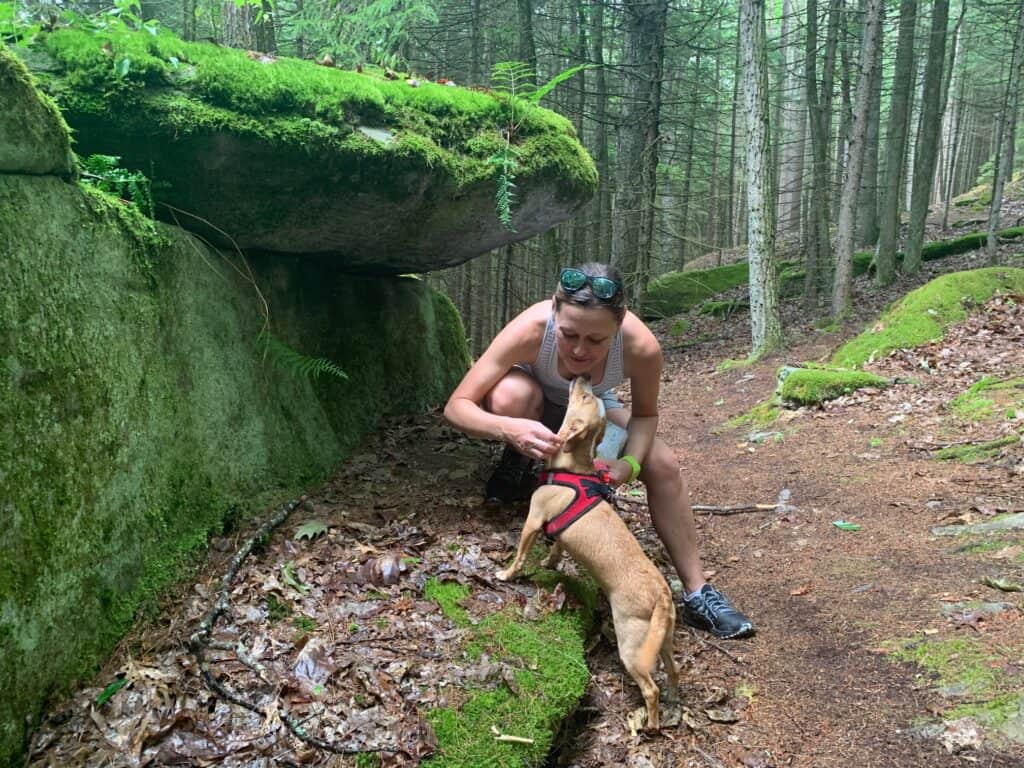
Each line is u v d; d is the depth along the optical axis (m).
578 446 2.73
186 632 2.35
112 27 2.88
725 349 11.60
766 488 4.66
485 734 2.06
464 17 12.59
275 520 3.04
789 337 10.34
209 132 2.83
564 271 2.63
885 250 12.71
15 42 2.64
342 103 3.15
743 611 3.13
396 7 6.05
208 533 2.82
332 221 3.48
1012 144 12.91
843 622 2.93
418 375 5.32
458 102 3.60
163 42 2.86
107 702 2.03
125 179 2.71
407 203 3.47
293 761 1.89
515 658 2.37
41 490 1.98
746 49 9.09
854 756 2.19
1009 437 4.62
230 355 3.26
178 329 2.89
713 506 4.38
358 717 2.04
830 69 13.41
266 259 3.86
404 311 5.30
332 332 4.46
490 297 16.42
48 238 2.13
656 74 11.45
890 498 4.16
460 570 2.85
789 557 3.61
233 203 3.16
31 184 2.11
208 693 2.10
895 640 2.73
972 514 3.71
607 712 2.48
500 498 3.51
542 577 2.88
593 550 2.52
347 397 4.46
